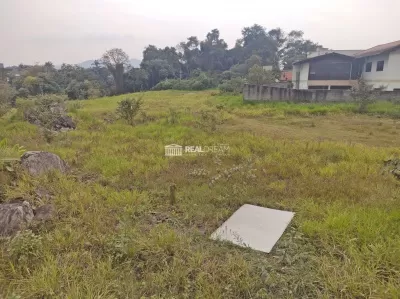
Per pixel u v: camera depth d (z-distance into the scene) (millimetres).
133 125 9555
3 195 3455
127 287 2197
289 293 2152
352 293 2143
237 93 21750
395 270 2346
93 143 6914
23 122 9164
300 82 23547
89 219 3162
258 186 4250
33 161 4410
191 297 2156
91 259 2475
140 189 4207
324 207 3506
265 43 49156
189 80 36250
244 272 2354
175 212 3541
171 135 7984
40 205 3422
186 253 2637
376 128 9945
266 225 3199
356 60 22109
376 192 4008
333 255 2648
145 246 2697
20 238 2574
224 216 3463
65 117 9602
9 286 2160
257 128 9750
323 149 6438
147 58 48906
